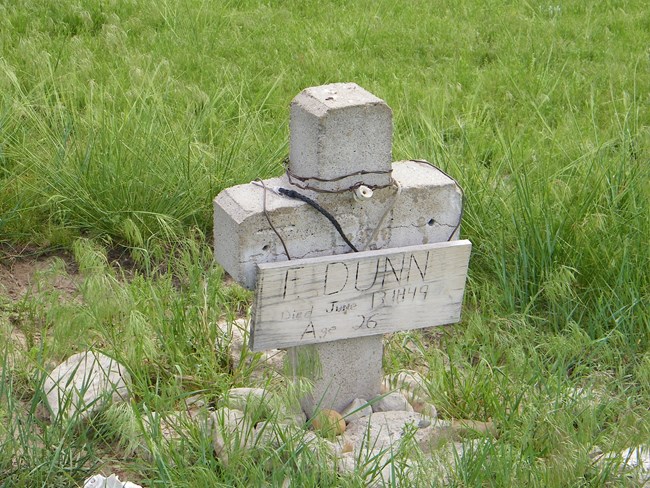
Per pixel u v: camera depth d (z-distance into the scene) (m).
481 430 3.63
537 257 4.20
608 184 4.32
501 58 6.03
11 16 6.17
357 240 3.56
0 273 4.29
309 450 3.42
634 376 3.89
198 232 4.48
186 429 3.57
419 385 3.71
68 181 4.46
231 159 4.58
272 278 3.47
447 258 3.61
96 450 3.57
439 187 3.58
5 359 3.59
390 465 3.50
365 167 3.50
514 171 4.37
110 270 3.95
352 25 6.43
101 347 3.84
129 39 6.04
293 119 3.50
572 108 5.33
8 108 4.67
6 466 3.46
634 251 4.17
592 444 3.51
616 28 6.59
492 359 3.78
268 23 6.44
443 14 6.80
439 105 5.17
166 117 4.73
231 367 3.90
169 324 3.86
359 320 3.60
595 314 4.07
